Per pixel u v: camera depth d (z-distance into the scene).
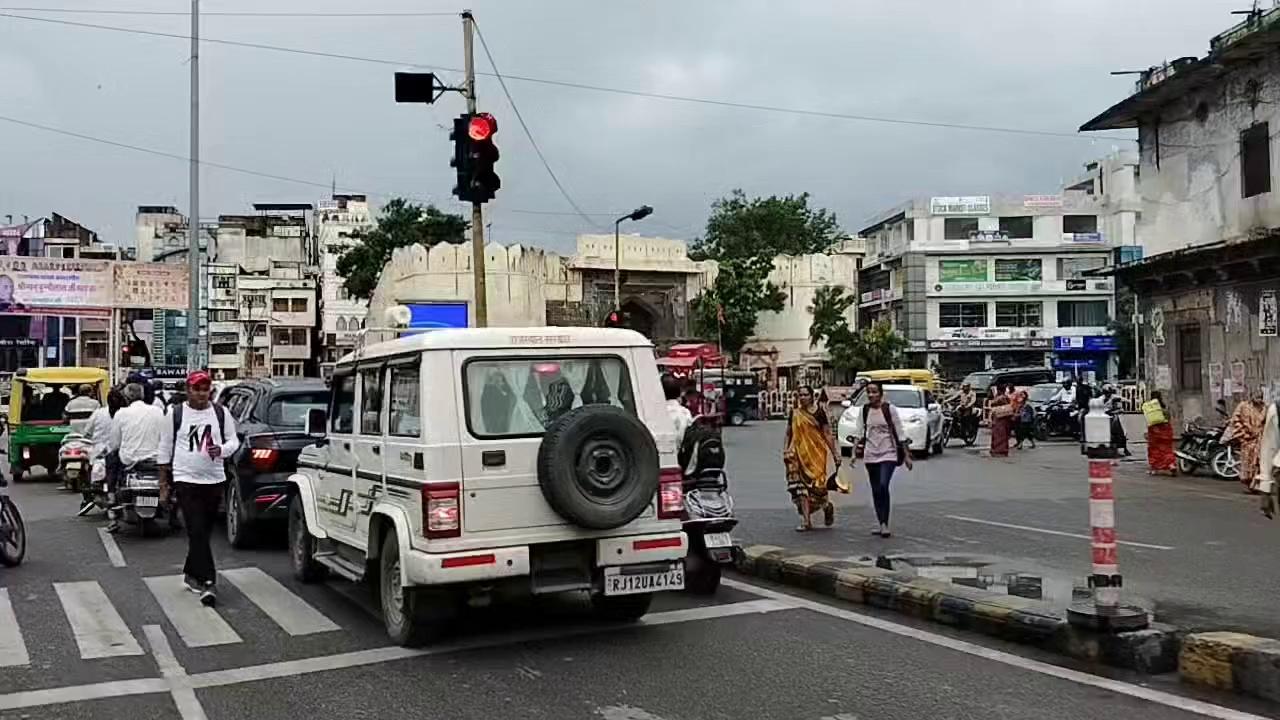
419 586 7.11
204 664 7.05
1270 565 9.85
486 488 7.11
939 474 21.14
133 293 38.44
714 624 8.00
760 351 64.31
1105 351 64.06
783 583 9.70
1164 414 20.62
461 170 14.27
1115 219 64.12
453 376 7.18
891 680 6.37
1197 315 23.17
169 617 8.48
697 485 9.23
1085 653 6.79
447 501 6.99
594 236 57.12
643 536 7.57
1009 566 9.77
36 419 20.92
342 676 6.70
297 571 9.98
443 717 5.81
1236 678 6.00
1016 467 23.02
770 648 7.21
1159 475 20.50
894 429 12.25
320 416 9.49
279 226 81.06
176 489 9.04
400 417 7.61
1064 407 33.66
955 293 65.00
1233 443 19.34
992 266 65.12
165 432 9.20
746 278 59.84
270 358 75.81
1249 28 20.80
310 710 6.00
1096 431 6.85
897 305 67.94
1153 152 25.20
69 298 37.56
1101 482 6.82
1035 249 64.50
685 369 47.72
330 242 78.31
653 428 7.78
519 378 7.43
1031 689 6.14
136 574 10.45
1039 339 64.44
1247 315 21.38
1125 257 33.91
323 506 9.36
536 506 7.24
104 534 13.30
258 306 75.75
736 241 75.75
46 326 55.44
